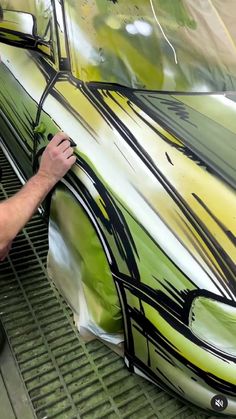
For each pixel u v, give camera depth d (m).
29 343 1.37
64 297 1.48
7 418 1.14
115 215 1.02
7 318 1.46
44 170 1.20
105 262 1.07
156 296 0.94
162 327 0.93
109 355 1.34
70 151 1.16
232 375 0.87
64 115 1.24
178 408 1.19
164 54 1.52
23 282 1.61
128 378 1.26
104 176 1.07
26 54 1.53
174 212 0.95
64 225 1.23
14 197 1.19
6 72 1.63
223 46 1.69
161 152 1.08
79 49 1.37
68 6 1.39
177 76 1.50
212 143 1.15
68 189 1.17
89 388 1.23
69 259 1.28
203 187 1.00
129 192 1.02
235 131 1.24
